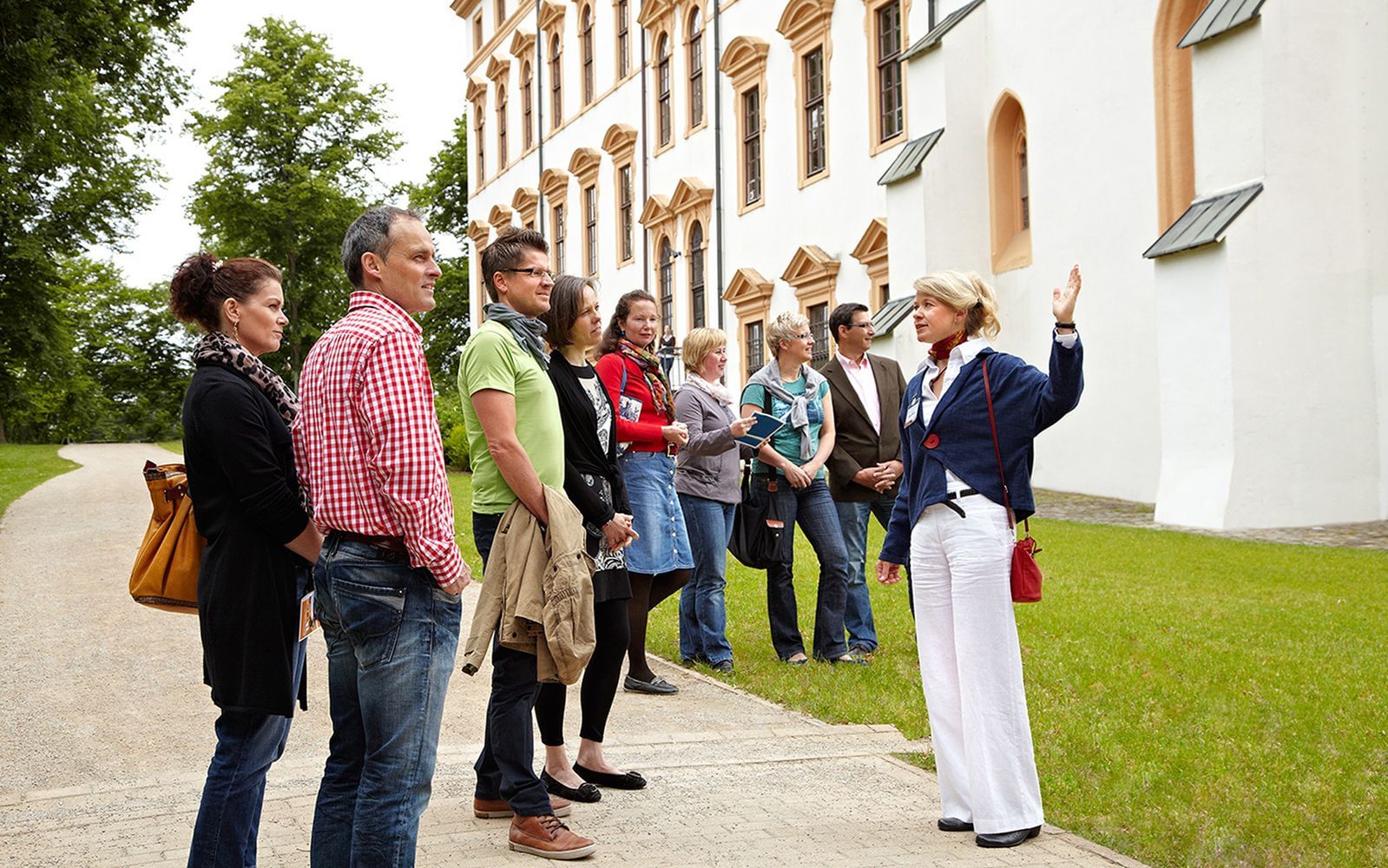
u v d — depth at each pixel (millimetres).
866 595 8047
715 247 29281
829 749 5641
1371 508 16156
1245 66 15875
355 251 3436
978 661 4344
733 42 27781
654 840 4277
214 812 3436
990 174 21234
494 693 4293
